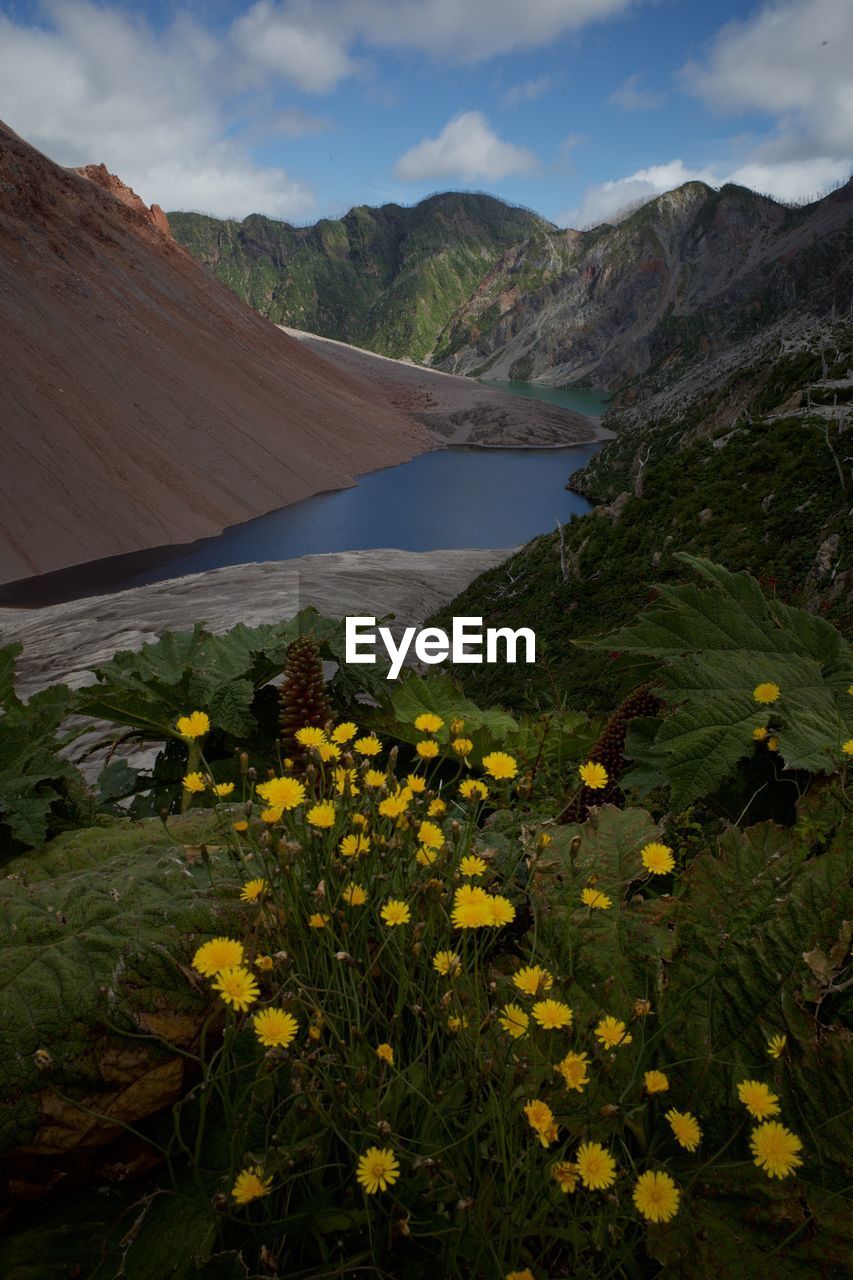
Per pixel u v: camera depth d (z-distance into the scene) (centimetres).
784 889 165
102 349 15488
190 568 11312
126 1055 143
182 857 193
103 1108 139
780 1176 109
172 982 151
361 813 177
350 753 196
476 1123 125
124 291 18462
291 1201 132
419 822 177
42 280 16162
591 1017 156
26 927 161
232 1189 118
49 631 4941
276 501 15062
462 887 143
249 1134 139
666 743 215
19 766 245
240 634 316
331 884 162
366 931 157
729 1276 124
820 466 5666
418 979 158
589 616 5766
